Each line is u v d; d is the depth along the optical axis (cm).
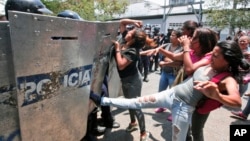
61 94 155
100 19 1254
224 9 1441
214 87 151
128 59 258
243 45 385
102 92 253
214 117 397
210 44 207
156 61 867
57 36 137
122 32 280
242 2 1394
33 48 122
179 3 2366
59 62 145
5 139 120
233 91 157
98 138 300
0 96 112
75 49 159
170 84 359
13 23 108
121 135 312
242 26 1395
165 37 991
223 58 168
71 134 179
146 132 308
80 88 177
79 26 158
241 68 174
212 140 316
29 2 153
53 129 155
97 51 203
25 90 124
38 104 135
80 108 184
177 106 190
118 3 1324
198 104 188
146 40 277
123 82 280
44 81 136
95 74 214
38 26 121
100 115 352
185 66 206
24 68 119
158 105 198
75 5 1045
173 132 195
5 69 111
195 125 212
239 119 396
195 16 2216
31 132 135
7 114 118
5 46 109
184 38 224
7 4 153
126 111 402
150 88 596
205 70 181
